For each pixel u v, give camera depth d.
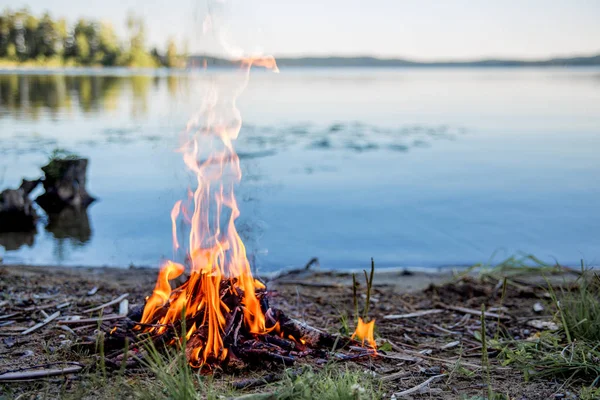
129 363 3.72
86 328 4.46
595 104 30.25
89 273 6.50
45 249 7.90
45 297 5.27
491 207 10.12
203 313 4.01
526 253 7.81
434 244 8.17
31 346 4.15
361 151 15.55
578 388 3.64
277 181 11.79
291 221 9.08
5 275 6.00
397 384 3.69
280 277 6.51
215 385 3.55
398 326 4.83
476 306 5.43
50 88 36.88
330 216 9.38
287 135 17.72
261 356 3.79
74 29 78.88
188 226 8.13
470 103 31.30
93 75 58.50
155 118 20.25
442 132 19.39
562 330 4.53
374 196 10.83
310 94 38.03
